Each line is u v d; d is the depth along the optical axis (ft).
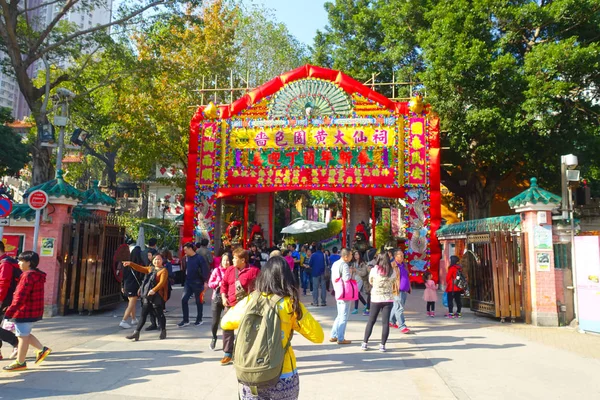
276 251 22.43
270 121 61.41
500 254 34.24
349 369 20.16
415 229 58.08
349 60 79.41
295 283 11.02
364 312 37.68
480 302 36.09
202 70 74.43
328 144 60.13
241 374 9.73
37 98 61.26
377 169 59.11
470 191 74.54
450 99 57.21
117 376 18.63
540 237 33.37
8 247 34.53
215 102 64.54
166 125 69.67
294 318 10.77
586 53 48.70
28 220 34.55
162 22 60.95
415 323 33.50
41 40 57.62
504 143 57.36
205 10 80.64
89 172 143.74
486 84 54.65
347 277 25.77
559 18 54.39
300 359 21.95
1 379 18.11
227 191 60.80
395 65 73.56
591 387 18.07
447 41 55.36
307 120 60.75
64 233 35.06
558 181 66.90
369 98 60.13
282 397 10.11
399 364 21.13
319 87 61.31
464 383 18.37
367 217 73.05
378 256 24.67
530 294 33.45
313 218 147.02
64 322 31.65
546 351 24.27
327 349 24.22
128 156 75.25
